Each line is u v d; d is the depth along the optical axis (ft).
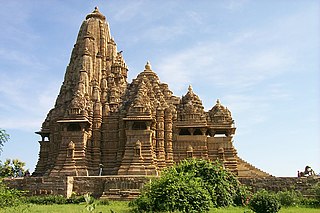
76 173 205.57
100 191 171.42
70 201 153.99
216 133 240.12
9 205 92.48
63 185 163.94
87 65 246.88
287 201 140.46
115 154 226.79
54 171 207.51
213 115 233.14
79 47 265.54
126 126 219.00
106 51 266.98
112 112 235.61
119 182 170.09
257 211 106.63
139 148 208.44
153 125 224.33
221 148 222.07
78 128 226.17
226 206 121.49
